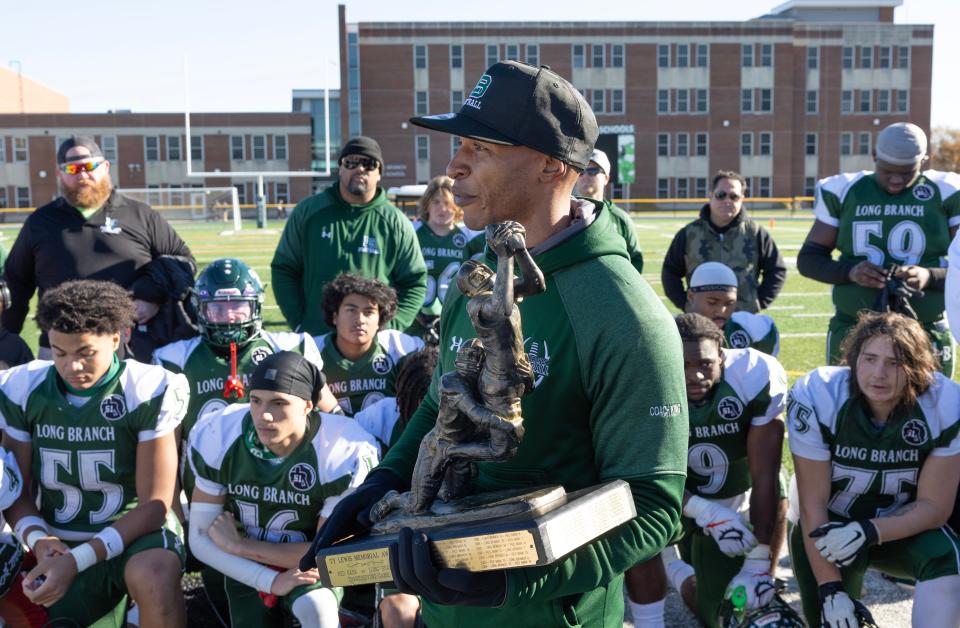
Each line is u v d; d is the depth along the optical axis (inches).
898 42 2230.6
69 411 130.9
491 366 60.8
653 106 2186.3
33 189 2096.5
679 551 157.6
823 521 124.3
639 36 2160.4
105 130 2118.6
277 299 214.8
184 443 164.1
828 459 127.0
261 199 1445.6
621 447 65.6
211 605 141.8
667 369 65.3
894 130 190.9
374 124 2143.2
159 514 129.0
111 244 197.8
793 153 2246.6
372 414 149.0
